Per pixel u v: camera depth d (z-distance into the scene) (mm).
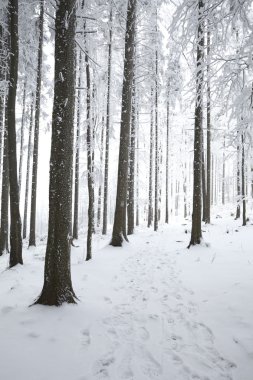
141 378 3566
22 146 21766
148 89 20453
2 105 13969
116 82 17281
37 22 12672
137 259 10898
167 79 22406
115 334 4715
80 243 16906
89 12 9531
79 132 15852
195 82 7035
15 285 7207
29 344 4277
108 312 5629
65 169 5805
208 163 21031
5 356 3943
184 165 37219
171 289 6953
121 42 16281
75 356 4027
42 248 15523
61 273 5750
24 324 4887
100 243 16594
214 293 6344
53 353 4078
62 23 5820
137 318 5348
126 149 13531
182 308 5742
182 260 10055
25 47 13906
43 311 5367
